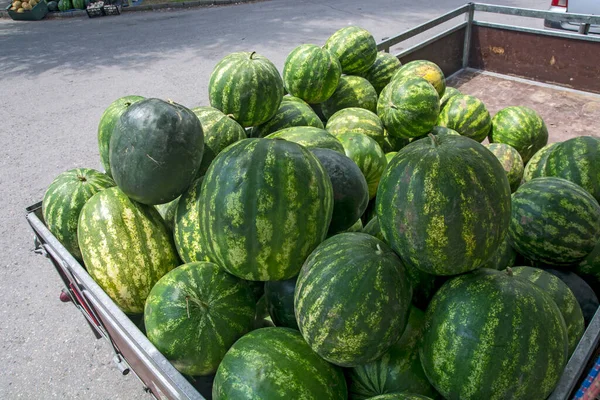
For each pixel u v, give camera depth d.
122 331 2.18
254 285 2.51
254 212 1.95
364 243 1.94
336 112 3.97
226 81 3.21
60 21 12.90
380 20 11.54
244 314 2.18
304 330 1.86
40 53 10.25
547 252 2.43
